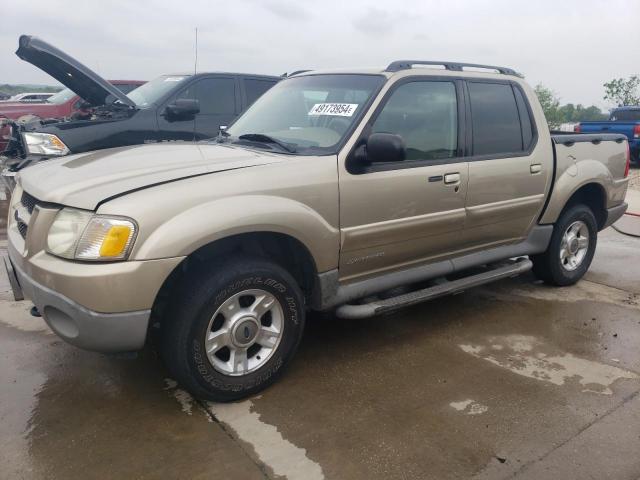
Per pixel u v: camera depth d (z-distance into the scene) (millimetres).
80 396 3096
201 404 3047
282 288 3104
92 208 2627
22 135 6316
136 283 2600
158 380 3291
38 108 10742
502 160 4160
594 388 3293
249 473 2494
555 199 4633
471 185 3945
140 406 3014
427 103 3791
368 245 3469
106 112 6602
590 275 5531
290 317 3191
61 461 2545
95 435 2744
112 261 2588
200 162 3094
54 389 3162
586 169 4848
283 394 3168
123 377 3314
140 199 2650
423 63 3873
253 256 3045
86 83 6270
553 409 3049
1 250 6020
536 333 4082
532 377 3412
